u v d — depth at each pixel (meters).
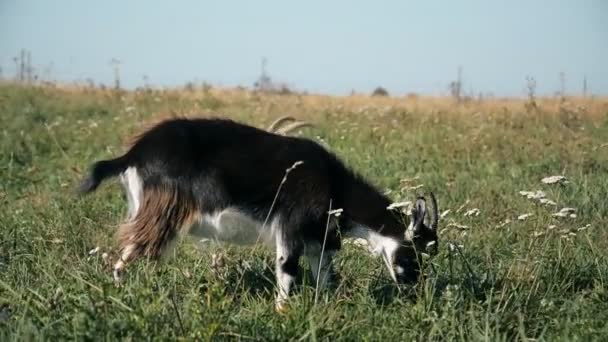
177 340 6.08
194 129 8.09
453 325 6.86
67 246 9.35
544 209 10.36
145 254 7.90
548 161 14.91
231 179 8.02
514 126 19.45
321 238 8.30
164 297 6.79
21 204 11.70
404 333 6.89
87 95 26.06
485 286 7.98
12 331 6.32
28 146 17.06
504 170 14.70
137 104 24.25
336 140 17.30
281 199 8.11
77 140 17.81
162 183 7.90
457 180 13.63
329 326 6.76
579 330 6.90
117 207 11.37
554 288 8.12
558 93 24.91
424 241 8.20
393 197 12.02
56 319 6.58
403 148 16.53
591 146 16.28
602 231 10.28
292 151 8.24
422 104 26.27
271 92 31.94
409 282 8.15
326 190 8.25
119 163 8.09
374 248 8.43
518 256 8.71
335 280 8.38
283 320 6.82
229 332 6.39
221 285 7.65
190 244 9.28
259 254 9.17
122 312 6.46
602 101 23.81
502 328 7.04
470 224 10.66
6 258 9.04
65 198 11.71
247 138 8.20
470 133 18.14
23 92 25.36
